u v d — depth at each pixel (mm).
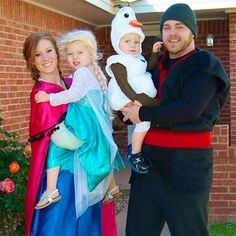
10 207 4684
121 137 11305
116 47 3564
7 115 7203
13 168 4707
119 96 3529
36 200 3545
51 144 3531
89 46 3574
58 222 3545
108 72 3592
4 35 7105
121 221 6902
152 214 3689
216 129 6637
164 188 3557
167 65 3578
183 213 3529
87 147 3502
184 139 3480
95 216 3680
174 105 3316
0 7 6977
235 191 6684
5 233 4777
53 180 3527
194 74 3338
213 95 3371
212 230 6375
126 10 3570
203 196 3535
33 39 3555
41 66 3559
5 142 5160
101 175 3506
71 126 3480
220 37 11117
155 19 10867
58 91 3564
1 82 7031
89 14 9836
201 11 10000
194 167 3482
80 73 3514
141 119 3438
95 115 3549
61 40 3648
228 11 9797
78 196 3547
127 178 9688
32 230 3562
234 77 9969
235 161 6652
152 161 3588
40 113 3473
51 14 8820
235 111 10016
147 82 3518
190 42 3457
